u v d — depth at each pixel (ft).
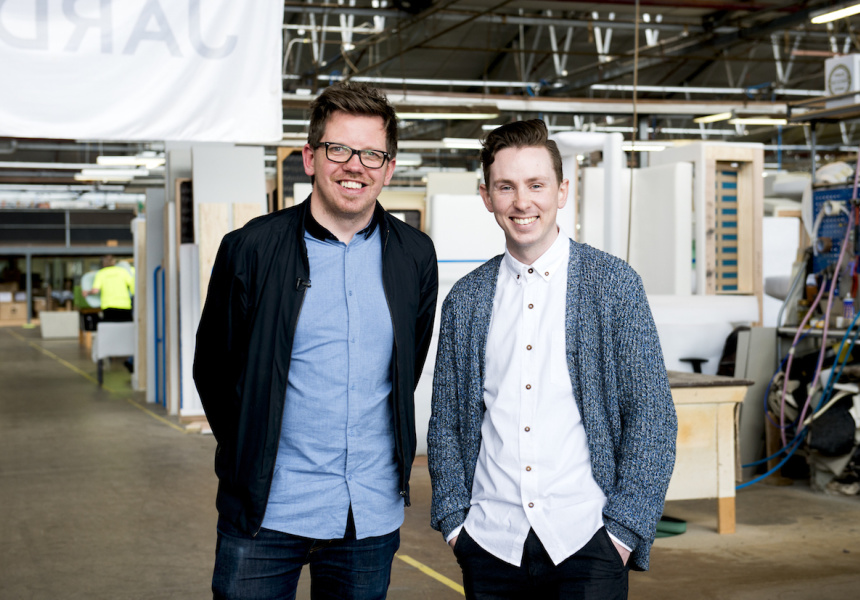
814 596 9.98
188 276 23.16
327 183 5.43
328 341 5.51
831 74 16.90
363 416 5.59
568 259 5.59
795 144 65.46
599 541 5.27
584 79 46.01
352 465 5.56
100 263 86.53
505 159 5.50
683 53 43.24
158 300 27.55
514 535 5.41
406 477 5.77
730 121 42.98
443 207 17.54
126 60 11.17
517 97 44.52
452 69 50.19
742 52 47.16
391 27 36.94
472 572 5.66
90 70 11.04
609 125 56.95
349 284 5.60
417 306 5.93
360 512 5.57
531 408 5.45
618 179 15.93
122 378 36.04
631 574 10.82
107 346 32.96
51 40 10.89
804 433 14.94
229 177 23.04
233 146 25.44
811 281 16.22
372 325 5.63
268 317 5.45
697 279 17.98
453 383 5.94
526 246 5.54
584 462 5.42
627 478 5.30
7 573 11.22
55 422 24.30
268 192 26.45
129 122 11.21
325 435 5.49
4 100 10.75
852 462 14.64
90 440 21.36
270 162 60.08
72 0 10.95
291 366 5.51
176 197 23.97
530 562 5.41
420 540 12.57
